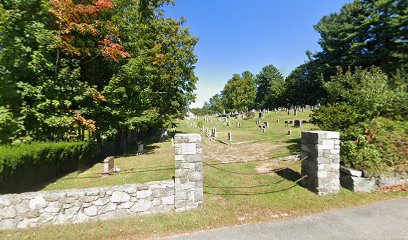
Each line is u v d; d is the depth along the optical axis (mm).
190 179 5785
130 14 16219
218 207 5879
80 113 11352
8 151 6766
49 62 9797
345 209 5594
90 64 13422
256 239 4352
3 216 4965
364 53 31516
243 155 12875
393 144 7301
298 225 4863
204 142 20391
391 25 25453
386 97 8930
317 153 6523
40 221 5074
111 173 9461
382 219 4988
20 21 8953
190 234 4637
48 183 8336
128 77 14008
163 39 22812
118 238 4570
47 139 9766
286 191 6828
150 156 13852
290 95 63781
